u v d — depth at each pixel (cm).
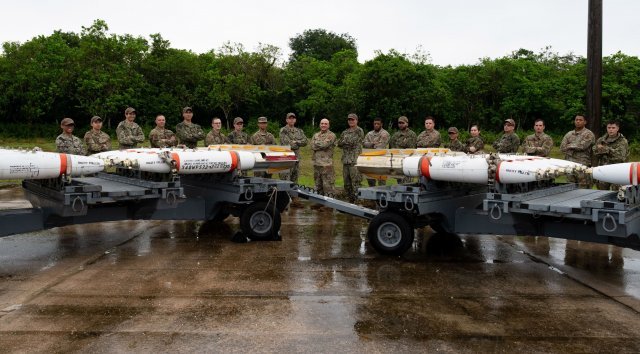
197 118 3459
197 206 781
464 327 462
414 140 1106
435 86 3177
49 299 524
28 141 2856
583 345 428
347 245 774
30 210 645
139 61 3234
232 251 730
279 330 453
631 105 3169
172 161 703
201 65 3522
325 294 547
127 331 448
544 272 641
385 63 3164
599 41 1005
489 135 3091
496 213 611
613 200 586
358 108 3186
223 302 520
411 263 676
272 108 3638
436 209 680
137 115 3098
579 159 952
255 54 3662
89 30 3231
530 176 597
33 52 3222
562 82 3356
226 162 748
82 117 3206
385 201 694
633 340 438
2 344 421
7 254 705
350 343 428
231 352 410
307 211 1089
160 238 816
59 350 411
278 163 894
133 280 588
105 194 645
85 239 805
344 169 1148
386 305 516
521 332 453
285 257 699
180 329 454
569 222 608
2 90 3084
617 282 600
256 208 786
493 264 677
